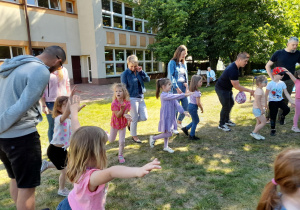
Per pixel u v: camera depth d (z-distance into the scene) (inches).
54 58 78.9
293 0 529.7
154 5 574.2
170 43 568.4
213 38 576.7
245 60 162.9
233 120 219.3
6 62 73.4
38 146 77.0
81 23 592.1
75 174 56.2
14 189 83.7
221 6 582.9
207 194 100.0
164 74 840.3
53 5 537.3
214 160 134.5
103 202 58.5
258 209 52.4
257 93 158.1
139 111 171.3
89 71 635.5
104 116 256.8
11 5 444.5
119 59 666.2
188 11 569.3
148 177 117.6
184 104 193.9
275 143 156.6
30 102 67.1
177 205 93.3
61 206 59.7
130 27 684.1
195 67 1051.9
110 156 148.2
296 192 44.5
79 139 56.6
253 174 115.0
